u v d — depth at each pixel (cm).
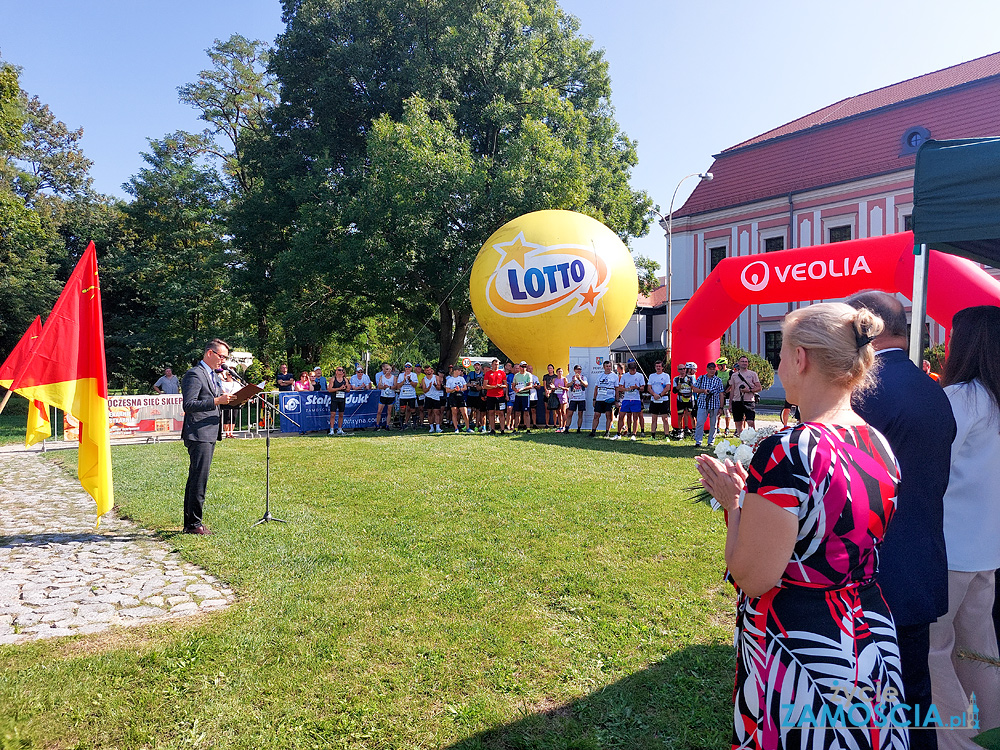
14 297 2797
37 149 3709
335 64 2336
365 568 473
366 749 256
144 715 278
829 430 156
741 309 1180
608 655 336
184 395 572
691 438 1327
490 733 267
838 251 944
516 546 527
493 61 2378
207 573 472
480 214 2056
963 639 240
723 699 293
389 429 1628
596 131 2609
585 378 1596
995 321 237
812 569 151
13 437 1529
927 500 204
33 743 255
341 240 2184
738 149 3106
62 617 388
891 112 2588
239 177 3222
